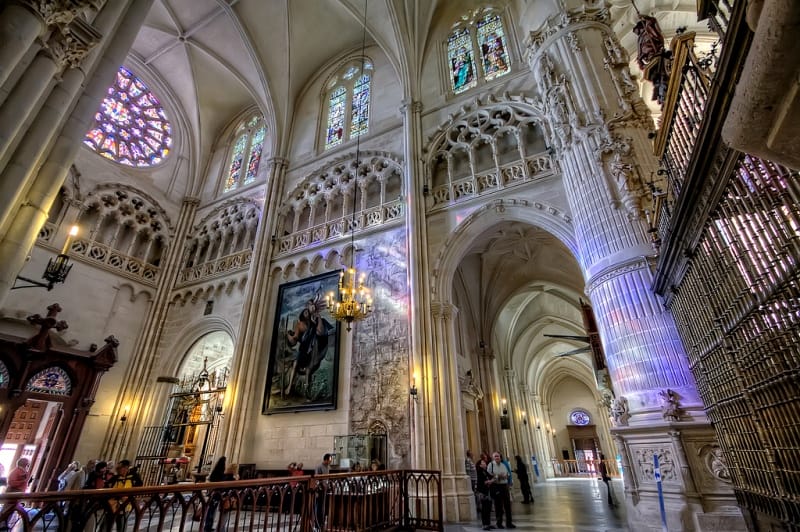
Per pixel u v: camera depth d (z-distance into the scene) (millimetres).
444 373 11164
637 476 7320
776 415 4074
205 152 22828
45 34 5363
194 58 20906
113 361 15367
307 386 12938
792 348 3568
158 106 21469
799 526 3842
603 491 16578
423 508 9570
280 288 15516
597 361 17188
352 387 12234
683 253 5609
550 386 37094
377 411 11477
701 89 4590
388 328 12438
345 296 10625
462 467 10281
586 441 34562
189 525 8797
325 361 12992
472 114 14570
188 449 18125
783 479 4078
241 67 20375
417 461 10047
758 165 3455
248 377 14070
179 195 21141
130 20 7777
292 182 18422
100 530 3340
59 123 6008
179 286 18797
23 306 13852
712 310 5148
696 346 6164
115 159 18625
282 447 12664
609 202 9055
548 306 24234
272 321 15273
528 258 17547
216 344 19000
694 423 6594
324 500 6035
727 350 4852
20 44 4703
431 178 14398
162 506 3801
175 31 19781
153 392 16453
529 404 27125
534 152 13203
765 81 2064
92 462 8836
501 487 8695
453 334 11859
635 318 7805
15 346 12812
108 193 17766
